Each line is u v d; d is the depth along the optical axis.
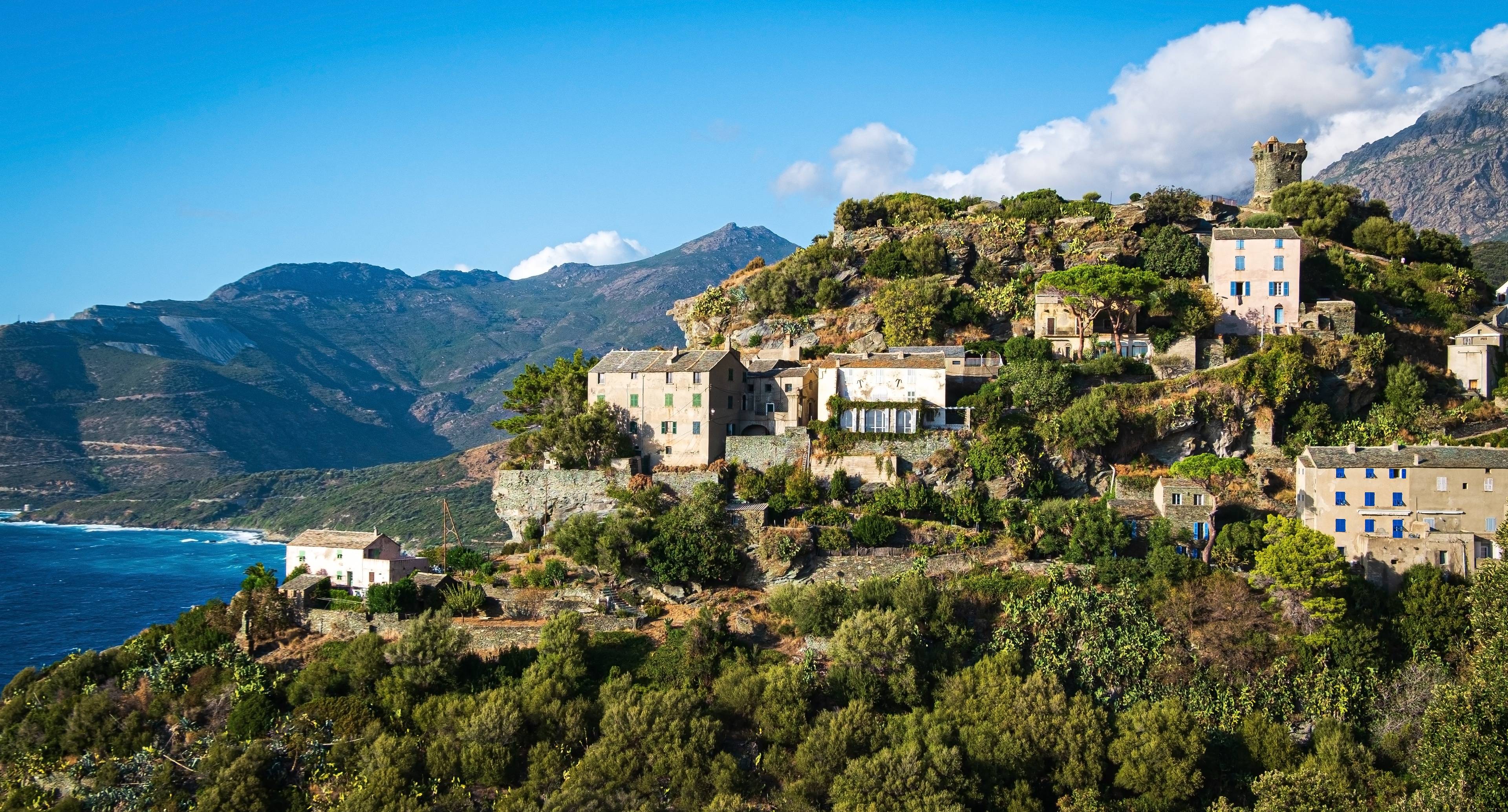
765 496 114.81
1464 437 118.00
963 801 79.19
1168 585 97.38
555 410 127.00
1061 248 155.88
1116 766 84.75
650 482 118.44
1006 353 133.25
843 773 80.38
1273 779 80.06
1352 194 174.50
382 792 79.81
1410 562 97.94
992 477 114.06
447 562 115.50
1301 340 125.25
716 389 122.31
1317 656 91.75
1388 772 82.88
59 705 96.00
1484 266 198.50
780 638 98.50
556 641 93.88
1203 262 146.25
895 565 105.00
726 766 81.69
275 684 93.38
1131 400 119.44
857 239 164.88
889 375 121.00
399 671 91.44
